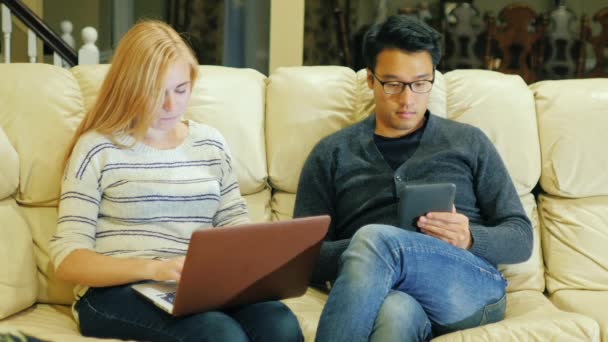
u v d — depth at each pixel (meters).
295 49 3.78
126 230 1.62
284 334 1.46
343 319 1.44
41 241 1.79
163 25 1.64
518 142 2.02
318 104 2.06
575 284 1.95
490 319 1.68
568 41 4.80
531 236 1.83
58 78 1.87
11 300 1.62
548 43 4.81
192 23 5.14
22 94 1.82
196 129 1.76
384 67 1.85
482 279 1.67
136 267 1.50
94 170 1.60
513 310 1.82
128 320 1.48
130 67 1.58
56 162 1.79
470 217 1.88
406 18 1.85
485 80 2.08
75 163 1.59
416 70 1.83
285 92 2.07
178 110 1.63
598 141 2.01
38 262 1.78
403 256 1.55
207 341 1.39
